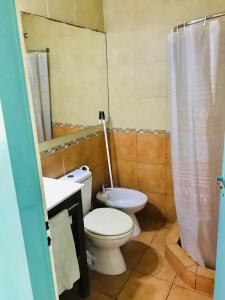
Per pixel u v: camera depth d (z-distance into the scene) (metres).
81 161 2.32
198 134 1.58
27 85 0.69
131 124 2.52
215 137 1.56
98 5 2.30
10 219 0.74
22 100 0.68
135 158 2.59
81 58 2.18
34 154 0.74
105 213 2.01
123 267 1.96
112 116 2.60
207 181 1.62
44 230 0.83
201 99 1.53
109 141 2.68
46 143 1.94
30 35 1.72
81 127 2.30
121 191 2.56
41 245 0.82
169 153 2.40
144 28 2.22
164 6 2.09
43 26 1.81
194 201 1.69
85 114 2.32
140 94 2.39
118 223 1.87
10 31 0.63
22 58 0.67
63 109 2.07
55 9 1.89
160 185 2.54
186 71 1.57
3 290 0.90
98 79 2.41
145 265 2.01
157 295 1.72
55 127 2.02
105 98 2.53
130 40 2.30
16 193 0.69
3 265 0.85
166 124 2.34
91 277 1.92
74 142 2.21
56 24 1.91
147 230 2.50
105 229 1.80
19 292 0.84
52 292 0.91
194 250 1.78
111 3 2.30
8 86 0.64
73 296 1.76
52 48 1.91
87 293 1.74
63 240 1.44
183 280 1.82
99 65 2.40
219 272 1.32
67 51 2.04
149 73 2.29
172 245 2.00
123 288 1.80
